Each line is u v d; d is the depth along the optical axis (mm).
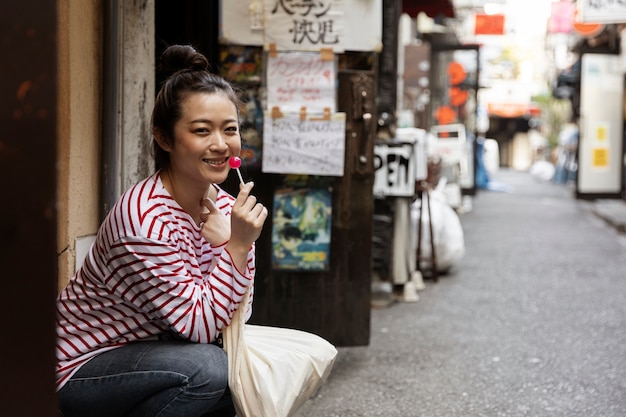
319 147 4754
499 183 29234
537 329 6312
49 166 1653
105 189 3727
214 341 2580
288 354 2500
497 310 7035
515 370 5105
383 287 7184
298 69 4730
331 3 4695
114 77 3707
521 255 10555
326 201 4871
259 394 2404
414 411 4273
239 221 2410
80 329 2447
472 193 20438
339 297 4914
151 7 4082
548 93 33812
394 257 7301
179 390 2369
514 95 33875
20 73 1604
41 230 1650
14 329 1627
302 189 4855
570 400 4488
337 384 4766
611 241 12281
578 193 19250
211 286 2402
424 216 8617
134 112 3928
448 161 15539
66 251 3359
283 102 4746
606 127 18922
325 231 4875
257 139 4805
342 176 4855
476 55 18781
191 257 2492
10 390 1631
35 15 1618
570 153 28828
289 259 4875
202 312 2381
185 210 2551
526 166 50812
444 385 4762
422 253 8602
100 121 3709
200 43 5191
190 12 5176
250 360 2426
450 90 17688
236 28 4711
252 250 2615
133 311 2453
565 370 5117
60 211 3303
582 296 7742
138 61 3943
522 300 7504
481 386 4746
